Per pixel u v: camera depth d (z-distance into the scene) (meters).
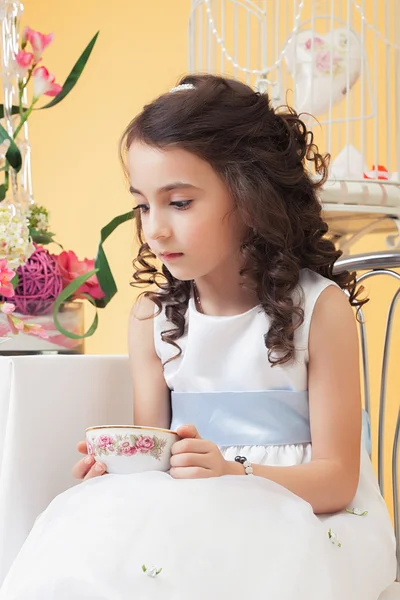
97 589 0.87
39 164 4.09
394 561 1.20
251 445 1.26
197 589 0.88
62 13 4.04
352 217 2.50
